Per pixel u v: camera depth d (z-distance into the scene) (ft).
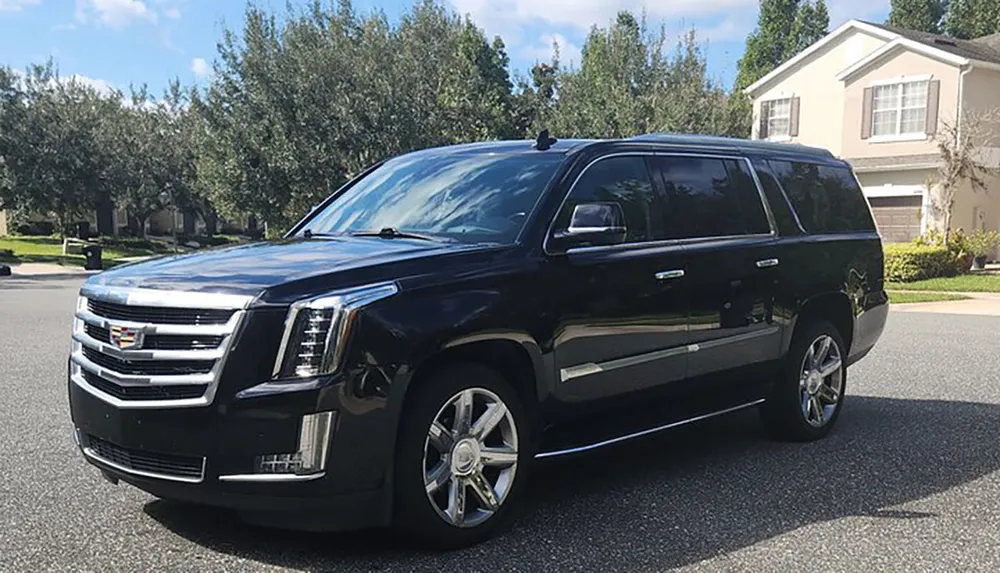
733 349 18.02
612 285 15.48
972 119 77.15
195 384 12.03
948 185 76.13
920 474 17.60
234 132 80.53
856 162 86.33
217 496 12.08
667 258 16.60
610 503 15.72
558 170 15.87
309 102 80.02
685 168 17.95
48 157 107.24
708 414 18.02
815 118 94.79
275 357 11.92
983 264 80.07
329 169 80.48
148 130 139.13
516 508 15.43
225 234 178.40
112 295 13.03
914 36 87.97
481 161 17.42
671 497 16.08
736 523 14.66
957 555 13.23
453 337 12.98
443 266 13.44
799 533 14.16
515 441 14.14
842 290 20.86
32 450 19.11
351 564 12.82
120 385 12.64
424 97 85.10
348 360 12.01
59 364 30.73
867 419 22.57
